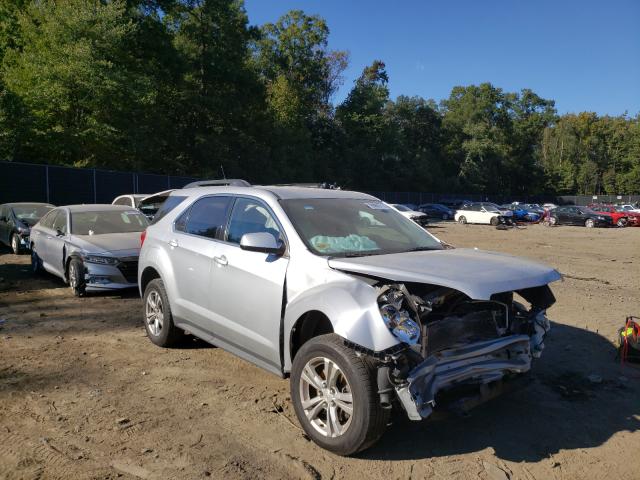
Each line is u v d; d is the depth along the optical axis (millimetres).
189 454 3488
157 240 5703
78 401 4309
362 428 3293
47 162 25812
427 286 3709
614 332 6633
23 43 28094
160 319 5699
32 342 5910
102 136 26156
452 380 3375
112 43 25516
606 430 3984
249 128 44125
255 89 43188
